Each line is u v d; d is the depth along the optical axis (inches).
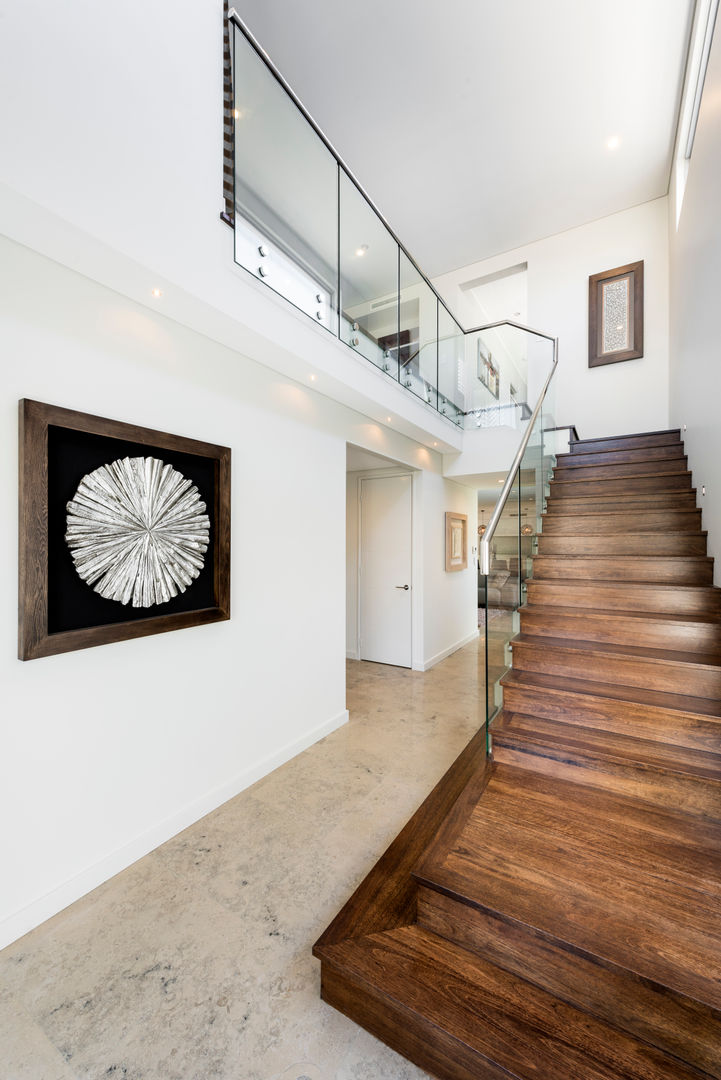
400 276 145.7
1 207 52.4
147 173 65.3
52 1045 49.8
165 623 82.0
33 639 63.2
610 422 211.3
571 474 162.2
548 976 50.5
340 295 115.3
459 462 206.5
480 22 126.8
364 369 126.0
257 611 104.3
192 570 87.7
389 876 69.6
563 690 84.9
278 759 110.2
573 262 219.0
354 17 125.6
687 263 141.9
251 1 120.9
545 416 162.9
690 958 46.6
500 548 96.7
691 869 57.9
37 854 65.3
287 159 97.5
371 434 148.8
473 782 77.2
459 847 62.7
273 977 58.0
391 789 100.3
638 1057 43.9
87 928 64.7
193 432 87.7
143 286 70.9
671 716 75.5
